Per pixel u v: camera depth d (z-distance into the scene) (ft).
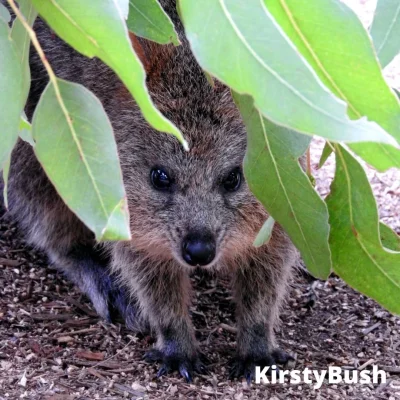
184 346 1.88
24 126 0.98
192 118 1.73
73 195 0.83
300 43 0.83
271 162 1.09
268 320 1.90
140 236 1.86
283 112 0.73
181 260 1.74
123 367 1.83
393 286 1.19
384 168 0.97
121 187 0.83
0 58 0.81
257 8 0.74
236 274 1.93
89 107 0.83
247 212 1.82
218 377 1.83
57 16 0.78
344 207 1.18
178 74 1.76
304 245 1.14
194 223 1.73
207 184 1.76
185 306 1.94
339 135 0.72
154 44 1.77
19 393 1.65
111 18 0.75
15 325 1.97
